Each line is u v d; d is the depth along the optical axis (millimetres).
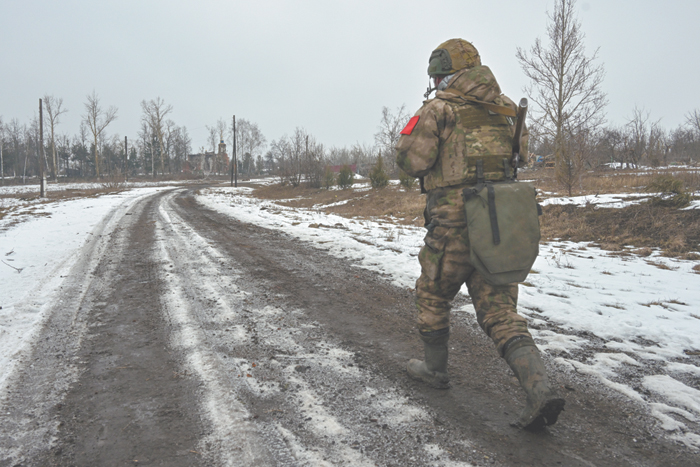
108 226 10500
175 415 2164
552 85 18094
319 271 5832
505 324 1891
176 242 8195
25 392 2432
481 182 1942
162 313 3959
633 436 1961
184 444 1907
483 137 1967
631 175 16750
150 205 17781
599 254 7133
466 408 2213
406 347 3141
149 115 76875
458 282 2121
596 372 2682
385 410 2193
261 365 2785
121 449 1874
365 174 63906
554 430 2010
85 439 1956
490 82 2021
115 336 3359
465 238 1984
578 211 10484
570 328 3572
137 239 8523
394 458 1780
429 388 2445
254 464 1749
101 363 2848
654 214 9008
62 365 2812
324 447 1865
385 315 3947
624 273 5719
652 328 3521
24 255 6727
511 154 2047
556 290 4809
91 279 5262
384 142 44250
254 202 25203
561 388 2482
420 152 2053
